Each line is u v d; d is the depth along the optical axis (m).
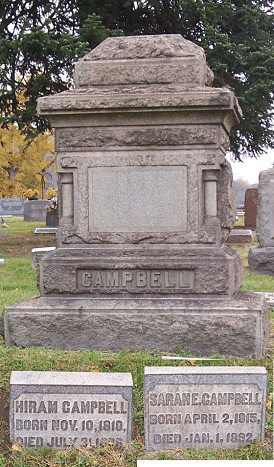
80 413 3.30
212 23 14.08
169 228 5.53
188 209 5.49
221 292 5.32
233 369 3.34
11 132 41.53
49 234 20.92
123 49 5.65
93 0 14.70
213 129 5.39
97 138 5.55
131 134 5.50
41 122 15.60
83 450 3.23
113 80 5.59
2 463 3.16
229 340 4.97
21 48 12.99
